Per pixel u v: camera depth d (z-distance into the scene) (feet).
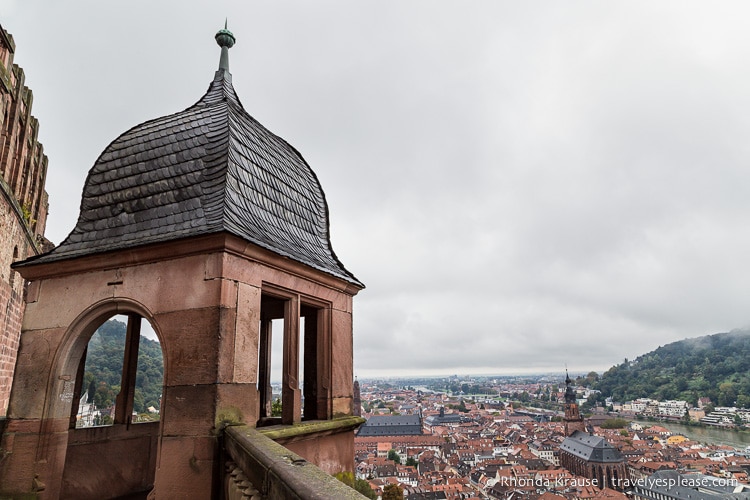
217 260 20.47
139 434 31.37
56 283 24.11
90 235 25.03
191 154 25.57
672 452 538.06
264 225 24.89
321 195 33.78
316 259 27.68
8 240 62.28
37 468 22.13
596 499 382.22
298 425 23.57
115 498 29.48
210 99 30.40
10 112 66.59
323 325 28.09
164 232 22.49
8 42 62.69
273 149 30.71
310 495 8.39
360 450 604.08
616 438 609.01
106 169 27.14
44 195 94.48
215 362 19.45
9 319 63.87
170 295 21.11
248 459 14.12
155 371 309.83
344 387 28.43
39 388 23.09
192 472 18.69
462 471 504.43
